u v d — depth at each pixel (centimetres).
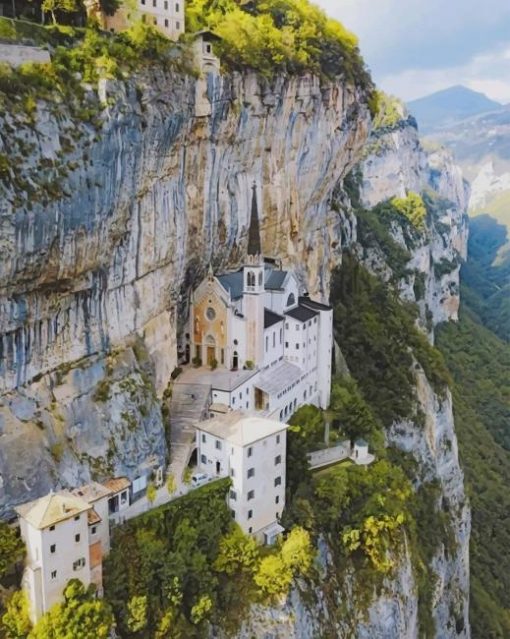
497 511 17000
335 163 13725
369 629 9438
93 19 8556
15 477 7138
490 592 15038
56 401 7688
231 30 10044
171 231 9162
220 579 8356
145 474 8444
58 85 7225
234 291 10681
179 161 9100
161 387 9544
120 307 8519
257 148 10894
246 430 8788
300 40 11656
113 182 7700
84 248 7538
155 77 8306
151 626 7569
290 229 12506
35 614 6881
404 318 16625
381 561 9712
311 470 10362
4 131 6631
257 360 10494
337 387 12581
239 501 8662
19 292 7075
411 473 13312
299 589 8644
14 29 7269
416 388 14612
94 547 7312
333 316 14888
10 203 6556
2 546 6862
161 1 9231
